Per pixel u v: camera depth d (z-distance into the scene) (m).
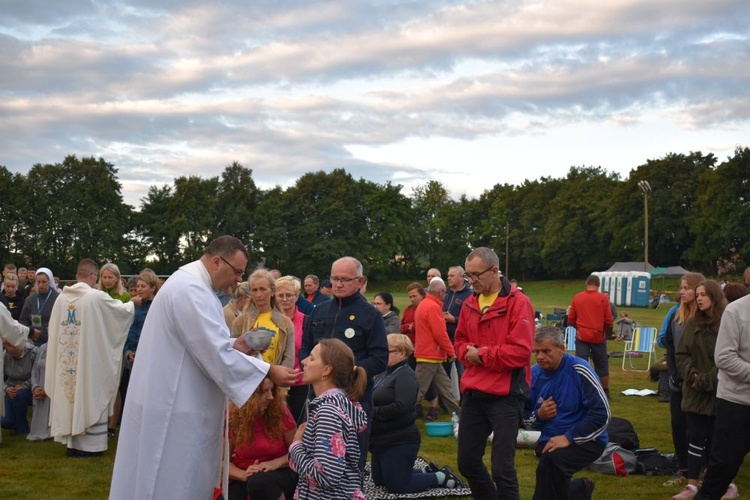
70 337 9.00
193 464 4.29
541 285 90.44
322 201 92.50
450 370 12.27
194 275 4.40
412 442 7.35
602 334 12.98
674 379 7.78
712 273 78.06
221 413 4.45
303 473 4.54
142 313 10.37
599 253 90.25
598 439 5.78
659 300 51.94
